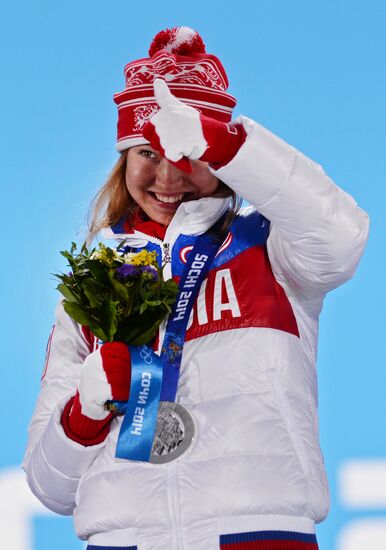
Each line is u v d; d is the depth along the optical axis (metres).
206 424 10.16
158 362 10.21
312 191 9.80
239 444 10.07
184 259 10.84
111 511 10.16
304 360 10.62
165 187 10.98
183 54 11.55
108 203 11.72
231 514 9.91
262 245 10.79
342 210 9.90
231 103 11.32
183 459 10.08
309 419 10.43
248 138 9.74
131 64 11.41
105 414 10.24
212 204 10.92
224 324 10.45
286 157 9.80
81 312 10.41
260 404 10.21
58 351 11.45
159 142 9.77
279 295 10.63
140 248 11.12
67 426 10.47
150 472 10.12
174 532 9.94
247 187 9.85
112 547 10.13
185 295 10.59
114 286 10.32
